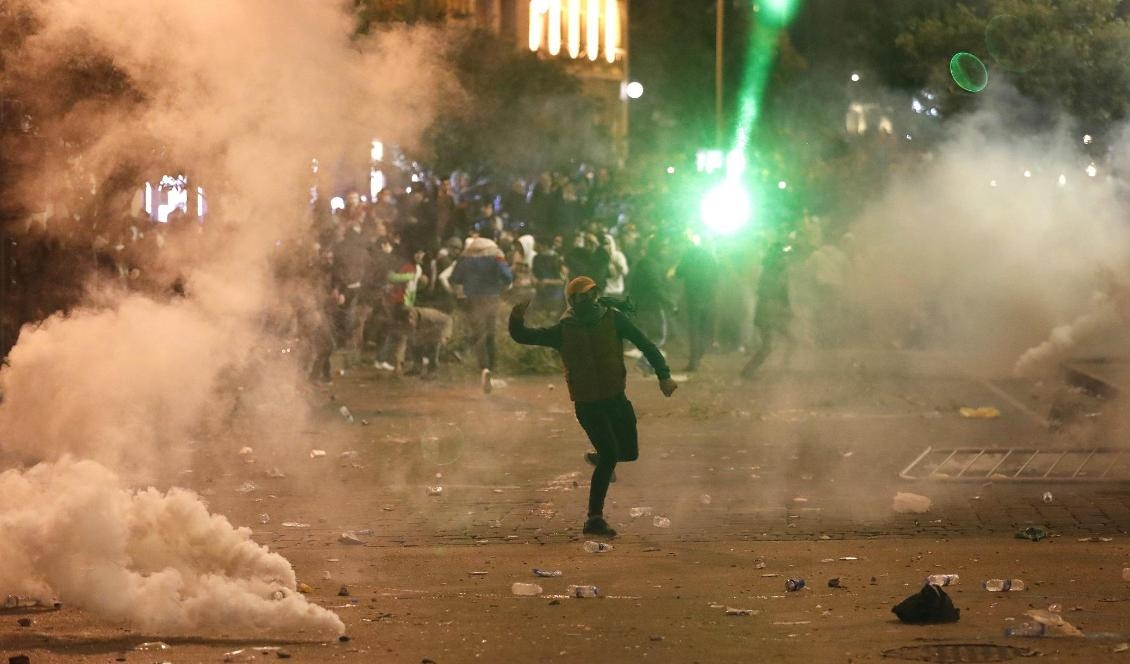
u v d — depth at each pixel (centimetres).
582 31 13038
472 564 2123
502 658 1580
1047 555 2159
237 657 1577
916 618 1719
